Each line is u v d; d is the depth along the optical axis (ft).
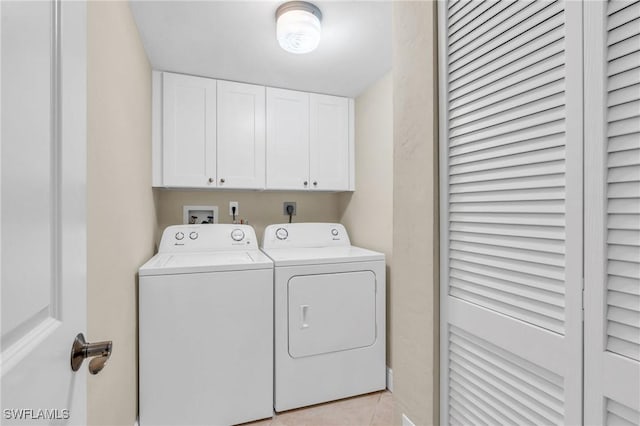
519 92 2.62
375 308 6.51
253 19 5.03
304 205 9.02
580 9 2.16
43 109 1.42
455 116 3.31
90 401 3.00
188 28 5.24
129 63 4.57
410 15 3.90
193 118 6.97
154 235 7.02
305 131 7.95
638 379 1.88
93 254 3.05
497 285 2.85
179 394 5.20
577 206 2.19
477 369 3.08
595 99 2.07
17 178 1.20
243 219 8.40
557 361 2.33
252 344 5.63
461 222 3.26
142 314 5.03
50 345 1.44
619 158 1.98
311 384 6.00
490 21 2.88
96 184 3.13
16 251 1.19
